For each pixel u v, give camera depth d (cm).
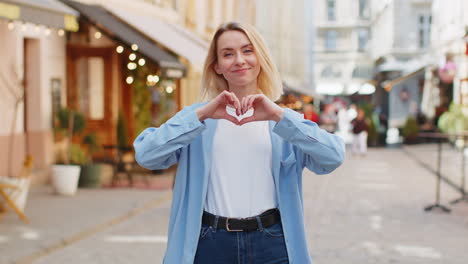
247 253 240
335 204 994
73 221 782
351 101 6197
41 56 1168
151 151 232
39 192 1047
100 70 1398
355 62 6059
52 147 1206
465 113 2395
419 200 1034
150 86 1436
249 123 247
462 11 2391
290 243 244
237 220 241
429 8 3919
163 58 1194
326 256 626
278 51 3612
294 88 2833
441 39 2939
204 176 242
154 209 927
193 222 242
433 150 2406
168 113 1517
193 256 240
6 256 591
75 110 1242
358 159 2045
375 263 597
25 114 1165
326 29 6138
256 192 244
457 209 931
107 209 880
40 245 641
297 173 250
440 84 2962
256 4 3159
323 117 3788
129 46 1184
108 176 1265
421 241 699
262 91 260
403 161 1939
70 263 591
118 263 593
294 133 231
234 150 245
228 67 246
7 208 782
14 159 1077
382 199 1051
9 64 1055
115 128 1412
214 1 2261
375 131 2770
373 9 5659
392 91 3781
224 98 229
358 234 740
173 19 1770
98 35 1187
